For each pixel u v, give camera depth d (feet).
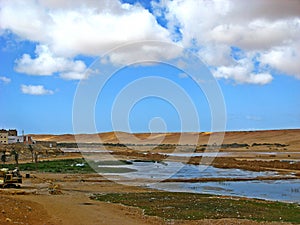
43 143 406.21
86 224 65.21
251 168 223.71
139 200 100.78
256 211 84.84
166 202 97.35
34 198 97.40
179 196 110.63
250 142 558.15
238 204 95.09
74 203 92.07
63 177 166.71
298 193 127.03
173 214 79.30
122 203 95.09
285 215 80.38
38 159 288.30
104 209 83.97
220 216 77.66
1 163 250.57
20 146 356.79
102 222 67.77
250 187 142.61
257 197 116.37
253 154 375.45
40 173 188.55
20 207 74.13
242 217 77.15
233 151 437.58
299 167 229.66
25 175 173.58
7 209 69.21
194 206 90.79
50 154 321.93
